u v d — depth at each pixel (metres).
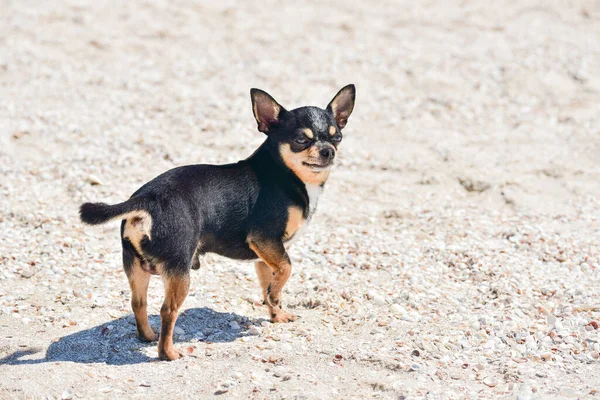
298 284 7.63
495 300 7.30
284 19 15.66
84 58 13.69
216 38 14.71
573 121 12.35
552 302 7.24
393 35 15.12
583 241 8.73
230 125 11.62
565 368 6.06
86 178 9.95
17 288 7.33
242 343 6.43
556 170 10.79
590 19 16.25
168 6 15.81
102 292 7.29
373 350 6.23
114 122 11.57
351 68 13.73
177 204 6.06
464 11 16.36
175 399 5.52
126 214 5.84
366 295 7.38
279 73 13.39
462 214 9.55
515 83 13.41
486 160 10.99
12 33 14.32
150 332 6.43
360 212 9.53
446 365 6.09
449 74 13.67
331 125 6.81
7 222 8.78
